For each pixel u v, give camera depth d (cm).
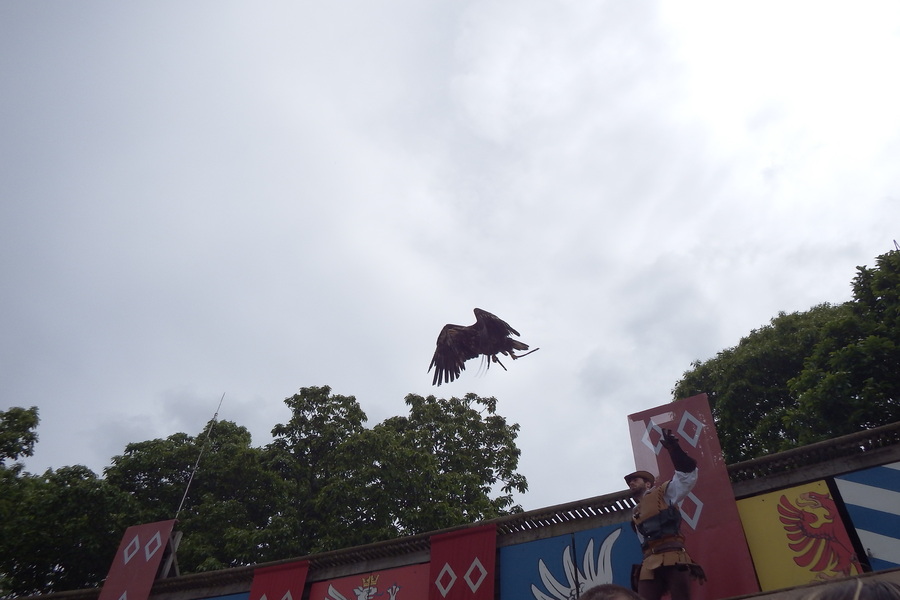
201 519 1964
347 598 1083
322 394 2344
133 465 2133
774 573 763
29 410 2083
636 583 683
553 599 909
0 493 1852
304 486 2091
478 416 2558
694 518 806
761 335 2172
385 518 1978
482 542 997
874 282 1639
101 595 1257
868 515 744
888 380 1484
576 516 958
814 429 1614
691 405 878
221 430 2388
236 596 1181
